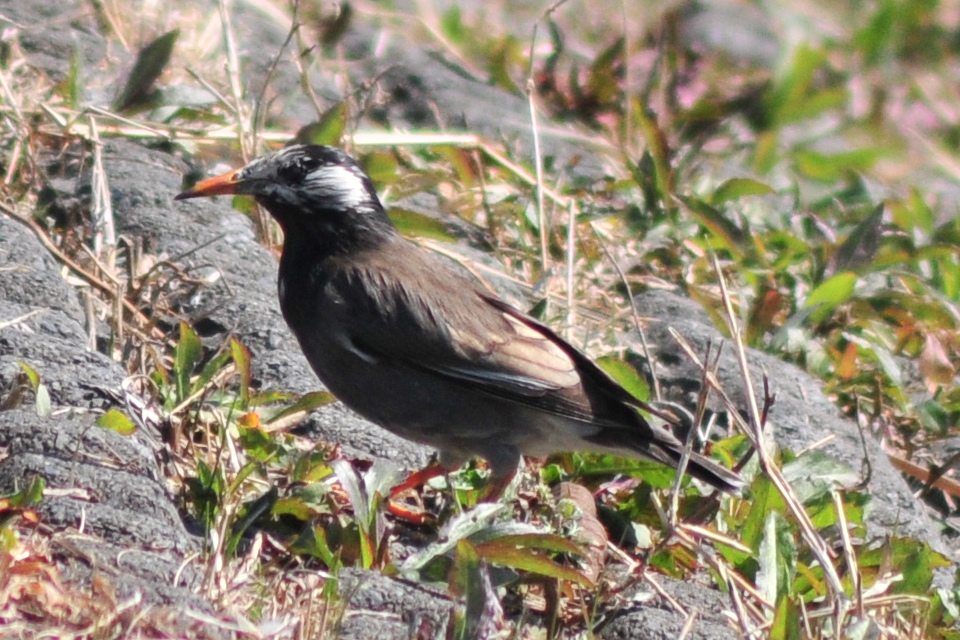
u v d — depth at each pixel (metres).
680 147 17.38
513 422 9.61
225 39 13.40
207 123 13.76
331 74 16.75
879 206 14.00
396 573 8.14
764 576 8.56
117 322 9.84
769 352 12.95
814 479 9.93
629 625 8.21
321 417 10.01
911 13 23.56
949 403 13.28
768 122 19.89
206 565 7.61
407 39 18.56
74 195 11.75
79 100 12.93
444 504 9.52
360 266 9.78
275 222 12.50
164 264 10.58
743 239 14.05
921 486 12.14
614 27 20.56
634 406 10.01
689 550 9.16
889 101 22.38
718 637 8.16
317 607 7.49
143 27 15.45
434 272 9.91
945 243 15.24
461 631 7.28
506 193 14.28
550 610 8.23
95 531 7.51
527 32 19.70
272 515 8.52
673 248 14.08
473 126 16.41
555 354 9.65
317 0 18.23
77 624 6.59
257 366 10.28
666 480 9.75
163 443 8.82
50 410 8.50
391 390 9.62
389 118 16.36
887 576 8.66
